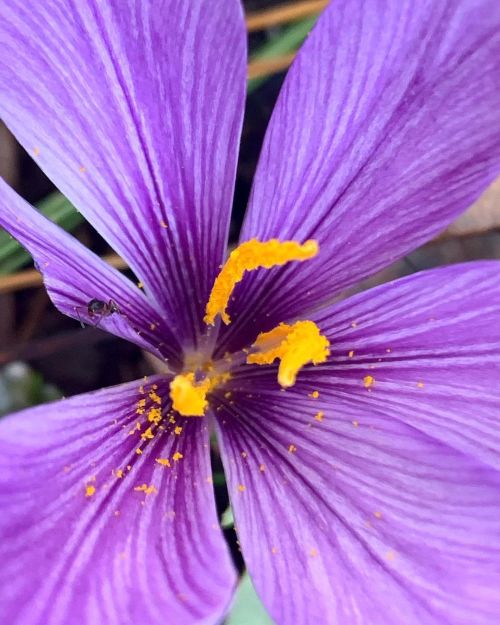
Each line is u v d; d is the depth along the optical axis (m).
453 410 0.07
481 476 0.07
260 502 0.07
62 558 0.06
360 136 0.07
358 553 0.07
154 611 0.06
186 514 0.07
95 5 0.07
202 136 0.07
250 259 0.07
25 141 0.07
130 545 0.06
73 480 0.06
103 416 0.07
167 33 0.07
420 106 0.07
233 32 0.07
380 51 0.07
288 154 0.07
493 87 0.07
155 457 0.07
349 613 0.07
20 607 0.06
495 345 0.07
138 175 0.07
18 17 0.07
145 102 0.07
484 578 0.07
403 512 0.07
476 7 0.07
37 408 0.06
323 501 0.07
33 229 0.07
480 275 0.07
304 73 0.07
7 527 0.06
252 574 0.07
